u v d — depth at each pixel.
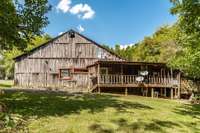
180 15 20.05
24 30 20.36
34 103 18.50
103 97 23.55
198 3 19.08
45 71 38.94
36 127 13.54
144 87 34.03
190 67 21.52
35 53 39.06
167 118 17.73
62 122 14.73
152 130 15.26
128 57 72.06
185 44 20.52
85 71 39.31
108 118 16.16
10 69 74.06
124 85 32.75
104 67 36.81
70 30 39.78
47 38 55.41
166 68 35.66
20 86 38.19
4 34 18.69
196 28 19.47
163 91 35.75
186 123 17.30
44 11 20.91
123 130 14.73
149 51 57.56
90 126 14.62
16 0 20.08
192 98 31.45
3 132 11.01
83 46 39.88
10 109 16.02
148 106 20.77
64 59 39.41
